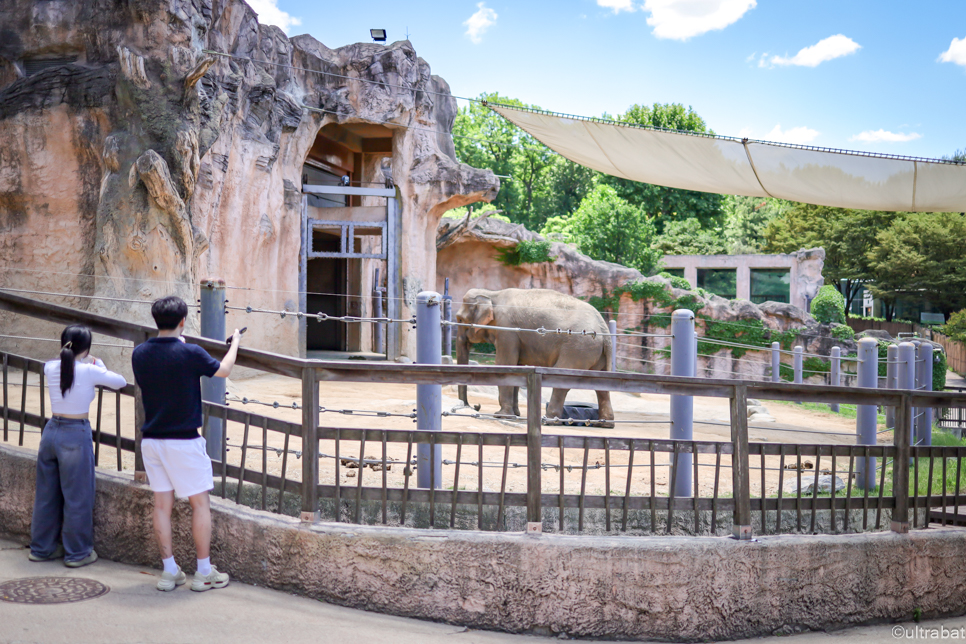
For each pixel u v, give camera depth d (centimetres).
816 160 979
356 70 1750
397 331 1823
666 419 1216
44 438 448
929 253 4941
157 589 422
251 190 1438
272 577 450
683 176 1090
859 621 501
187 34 1142
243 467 478
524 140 5750
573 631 441
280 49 1623
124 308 1057
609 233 4009
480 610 439
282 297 1596
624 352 2888
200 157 1141
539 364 1109
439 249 2756
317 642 377
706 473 741
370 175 2114
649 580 449
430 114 1875
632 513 558
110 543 470
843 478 767
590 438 463
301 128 1670
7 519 486
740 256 3809
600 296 2908
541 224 5684
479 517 455
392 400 1064
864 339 747
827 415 1568
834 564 493
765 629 473
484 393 1386
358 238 2177
